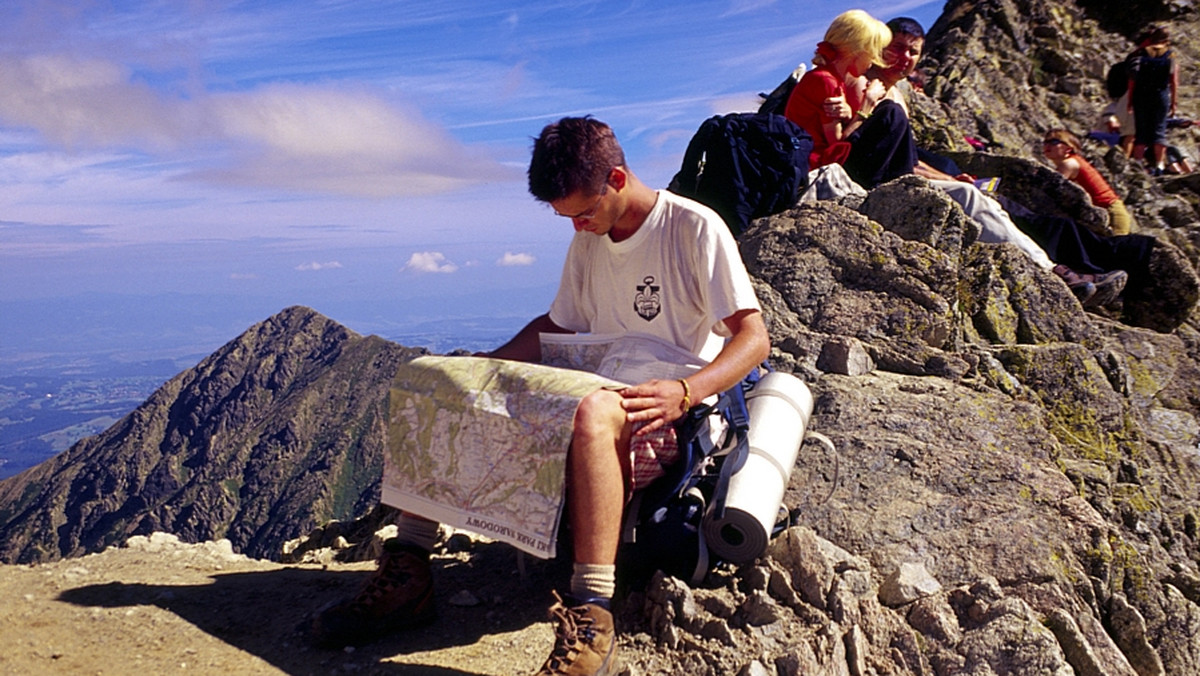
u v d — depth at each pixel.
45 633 2.07
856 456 2.92
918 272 3.82
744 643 2.14
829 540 2.66
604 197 2.18
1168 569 2.93
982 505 2.74
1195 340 4.30
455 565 2.67
